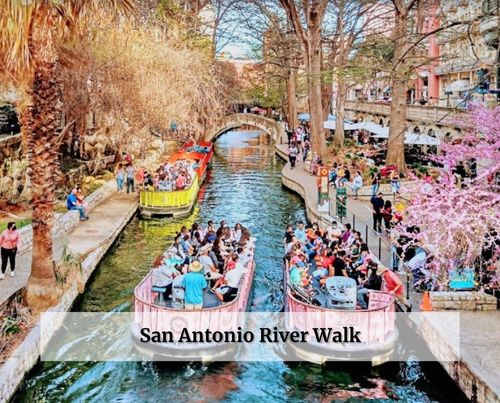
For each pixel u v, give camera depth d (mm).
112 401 11641
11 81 16062
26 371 12117
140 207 27875
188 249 17547
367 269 15102
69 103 30250
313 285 15617
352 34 40812
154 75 32656
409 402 11555
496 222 13438
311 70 36344
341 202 24062
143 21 36312
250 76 73250
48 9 13211
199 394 11898
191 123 37750
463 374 11031
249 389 12078
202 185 37625
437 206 13914
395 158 30812
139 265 20219
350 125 46219
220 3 50250
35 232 14438
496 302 13383
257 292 17344
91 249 19797
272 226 26234
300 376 12609
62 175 27484
